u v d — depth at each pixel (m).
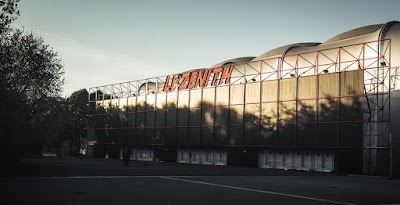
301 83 48.94
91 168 39.12
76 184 22.34
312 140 46.81
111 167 42.59
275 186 25.34
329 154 45.09
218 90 59.03
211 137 58.94
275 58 53.75
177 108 65.44
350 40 48.69
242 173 38.81
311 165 46.66
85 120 105.56
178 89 65.81
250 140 53.62
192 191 20.88
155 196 18.12
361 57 45.91
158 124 68.81
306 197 19.61
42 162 50.28
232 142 55.88
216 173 37.41
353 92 43.59
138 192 19.50
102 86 84.56
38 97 42.09
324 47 51.09
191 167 49.12
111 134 79.62
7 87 35.28
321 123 46.16
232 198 18.33
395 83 42.09
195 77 63.19
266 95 52.56
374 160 41.38
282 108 50.50
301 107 48.50
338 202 18.00
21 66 39.97
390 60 42.94
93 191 19.17
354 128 43.00
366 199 19.41
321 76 46.97
